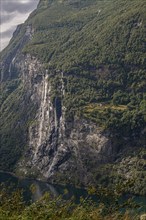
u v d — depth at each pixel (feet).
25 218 208.74
